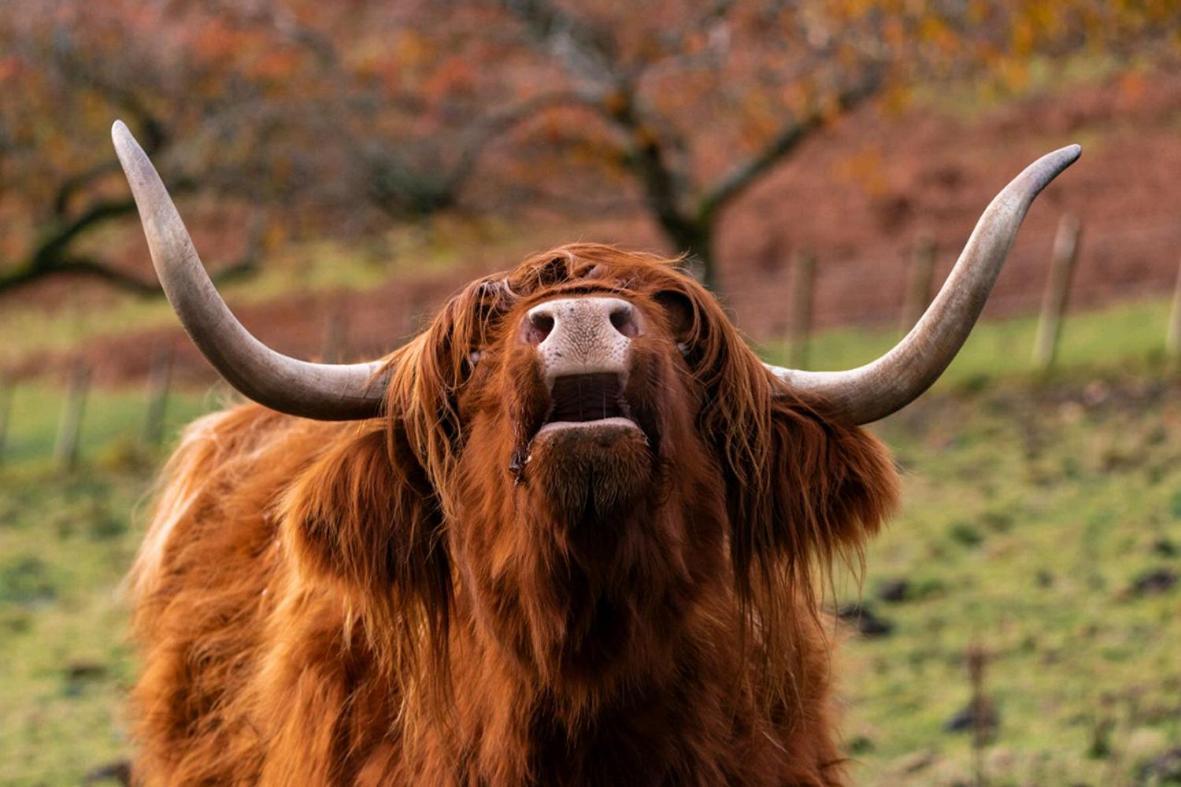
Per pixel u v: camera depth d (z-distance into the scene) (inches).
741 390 375.9
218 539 494.0
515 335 339.6
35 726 828.6
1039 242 2527.1
